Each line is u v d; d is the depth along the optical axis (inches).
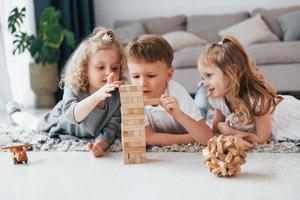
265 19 146.9
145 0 160.4
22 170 51.1
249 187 43.1
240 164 46.4
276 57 112.9
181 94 60.4
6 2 117.6
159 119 61.1
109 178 46.9
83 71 62.6
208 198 40.3
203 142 57.6
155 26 152.9
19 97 129.3
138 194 41.8
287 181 44.6
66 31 131.9
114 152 58.3
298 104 63.4
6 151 60.7
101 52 60.3
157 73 57.6
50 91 130.4
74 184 45.4
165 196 41.0
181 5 159.5
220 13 157.9
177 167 50.1
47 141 64.2
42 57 127.0
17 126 81.0
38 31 132.5
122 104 51.9
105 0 161.6
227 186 43.4
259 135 58.7
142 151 52.2
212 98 61.9
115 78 61.5
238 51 58.9
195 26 150.9
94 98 56.5
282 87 112.5
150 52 56.8
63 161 54.4
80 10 150.8
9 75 120.9
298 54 112.3
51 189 44.1
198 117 59.1
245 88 59.2
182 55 120.7
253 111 58.9
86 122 61.5
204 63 59.2
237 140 46.8
